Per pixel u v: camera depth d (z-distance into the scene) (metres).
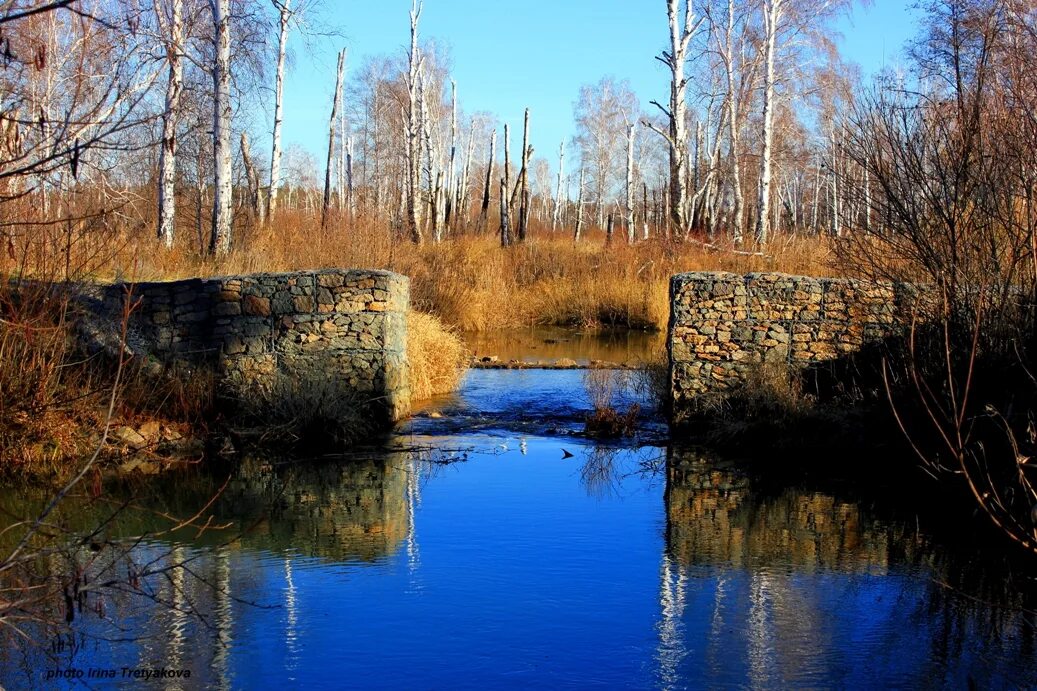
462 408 15.48
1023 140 9.48
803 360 12.89
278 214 32.69
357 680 6.10
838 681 6.12
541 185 78.25
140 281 14.23
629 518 9.59
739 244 26.09
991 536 8.98
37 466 10.94
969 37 12.22
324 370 13.41
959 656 6.49
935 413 10.37
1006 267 10.03
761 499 10.27
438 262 27.75
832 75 30.28
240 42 21.06
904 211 10.86
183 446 12.03
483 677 6.14
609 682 6.11
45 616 6.54
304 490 10.62
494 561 8.31
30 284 10.91
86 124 5.00
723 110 35.06
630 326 28.38
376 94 49.06
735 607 7.32
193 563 8.18
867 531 9.15
